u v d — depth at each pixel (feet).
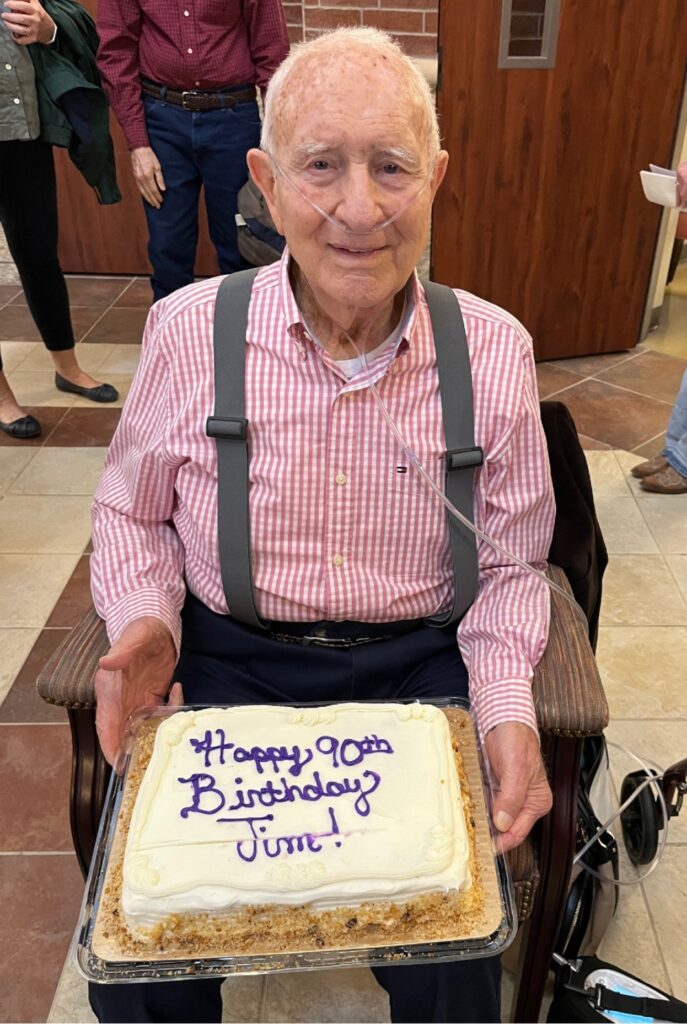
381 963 2.38
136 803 2.69
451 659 3.62
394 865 2.47
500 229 9.89
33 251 8.72
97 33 8.31
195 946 2.39
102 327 11.91
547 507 3.46
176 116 8.66
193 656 3.68
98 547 3.62
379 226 2.74
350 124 2.61
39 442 9.14
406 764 2.80
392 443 3.22
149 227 9.49
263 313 3.21
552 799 3.05
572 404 9.89
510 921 2.48
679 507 8.04
